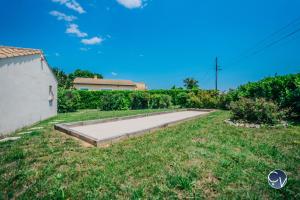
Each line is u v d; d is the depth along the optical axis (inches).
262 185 146.2
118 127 374.9
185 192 138.2
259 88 551.2
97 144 234.8
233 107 420.8
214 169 169.8
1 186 151.9
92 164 183.2
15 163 191.6
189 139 263.6
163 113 673.6
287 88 459.5
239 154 204.4
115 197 132.6
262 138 268.5
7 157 204.1
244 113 397.7
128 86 2090.3
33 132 319.9
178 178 151.7
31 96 463.2
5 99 351.9
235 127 347.9
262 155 205.5
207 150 217.3
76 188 142.3
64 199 132.0
